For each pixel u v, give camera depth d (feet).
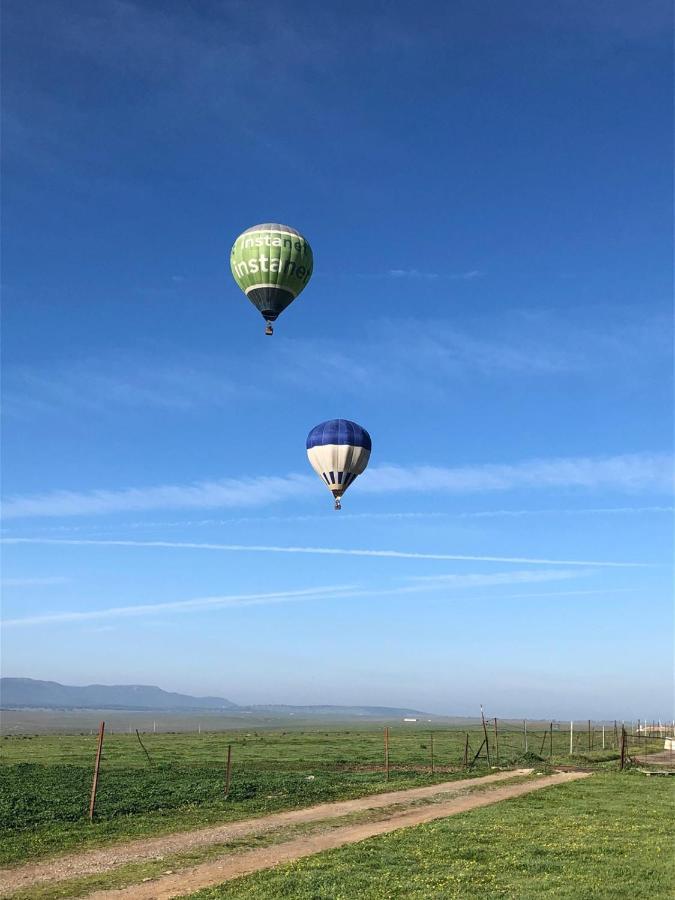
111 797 122.52
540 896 59.82
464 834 89.86
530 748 273.54
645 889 62.39
